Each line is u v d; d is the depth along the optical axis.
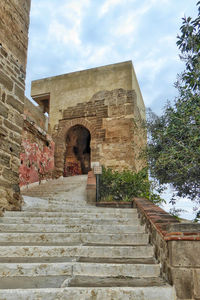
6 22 5.89
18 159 5.83
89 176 9.72
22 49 6.45
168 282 2.67
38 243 3.81
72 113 14.90
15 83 5.99
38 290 2.41
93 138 13.96
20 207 5.61
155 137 3.99
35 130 11.12
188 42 3.55
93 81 15.04
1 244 3.67
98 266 3.02
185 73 3.65
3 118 5.41
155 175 4.18
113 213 5.34
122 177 8.84
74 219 4.76
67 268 3.00
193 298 2.46
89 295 2.43
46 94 16.11
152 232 3.65
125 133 13.35
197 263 2.57
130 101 13.84
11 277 2.87
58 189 9.73
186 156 3.31
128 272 3.00
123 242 3.94
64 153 14.66
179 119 3.39
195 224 2.70
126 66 14.60
